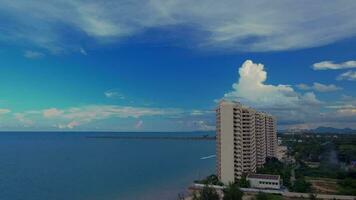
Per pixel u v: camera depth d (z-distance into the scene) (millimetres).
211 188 140500
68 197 184375
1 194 191375
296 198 159625
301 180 186250
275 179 179125
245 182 180500
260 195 149250
